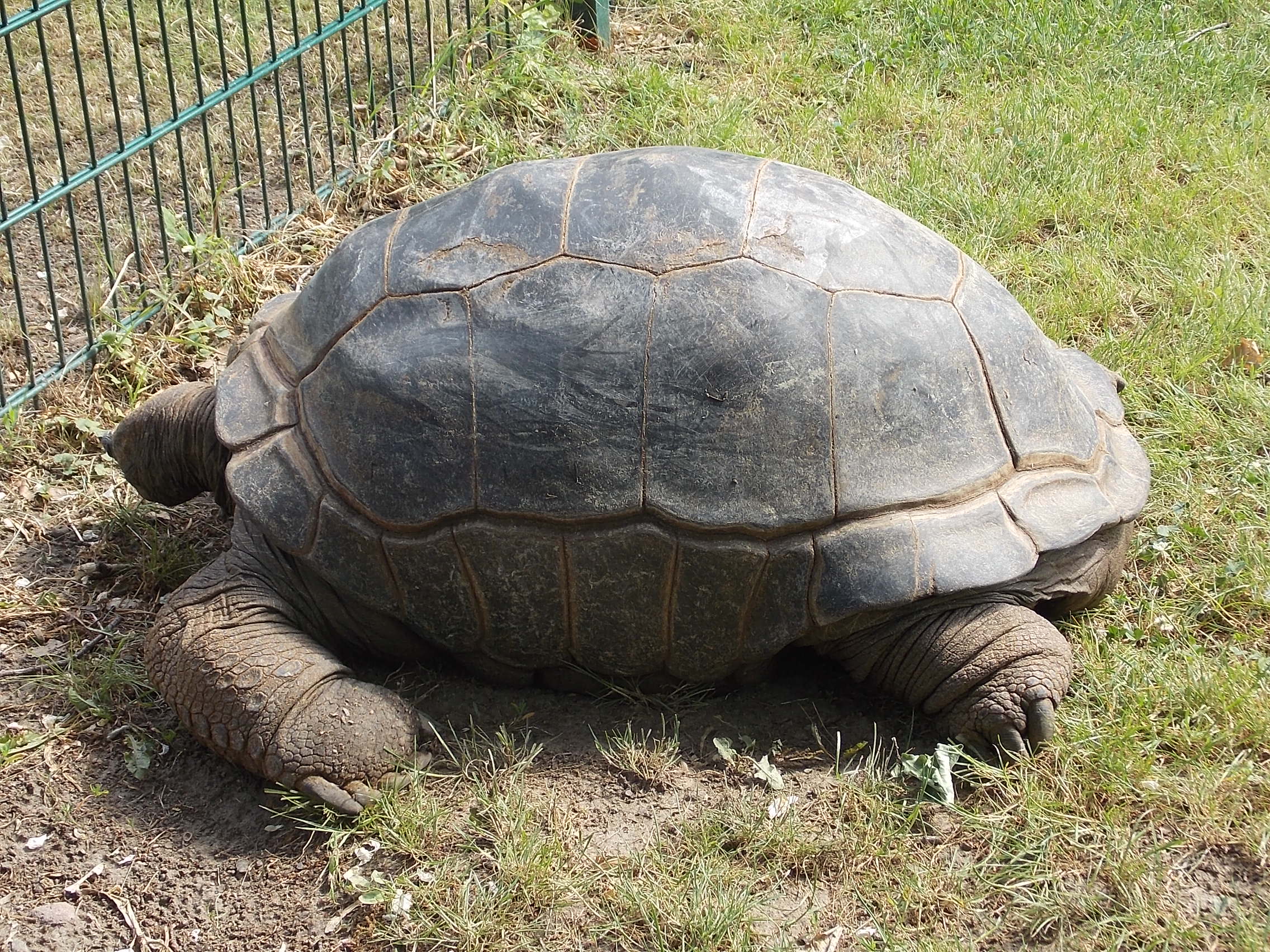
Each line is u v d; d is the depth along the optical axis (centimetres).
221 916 203
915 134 337
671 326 209
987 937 197
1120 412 238
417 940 198
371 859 207
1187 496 249
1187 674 222
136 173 320
